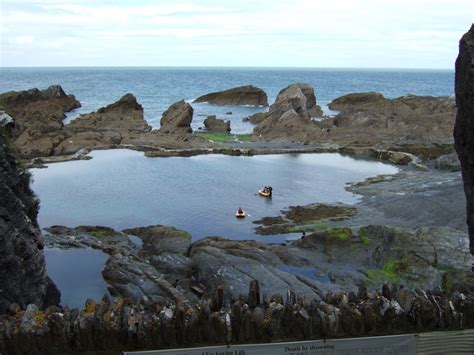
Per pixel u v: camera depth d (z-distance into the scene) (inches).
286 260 1286.9
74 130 3457.2
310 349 452.4
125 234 1536.7
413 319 466.0
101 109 4215.1
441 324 461.7
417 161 2714.1
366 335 460.4
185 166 2677.2
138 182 2313.0
